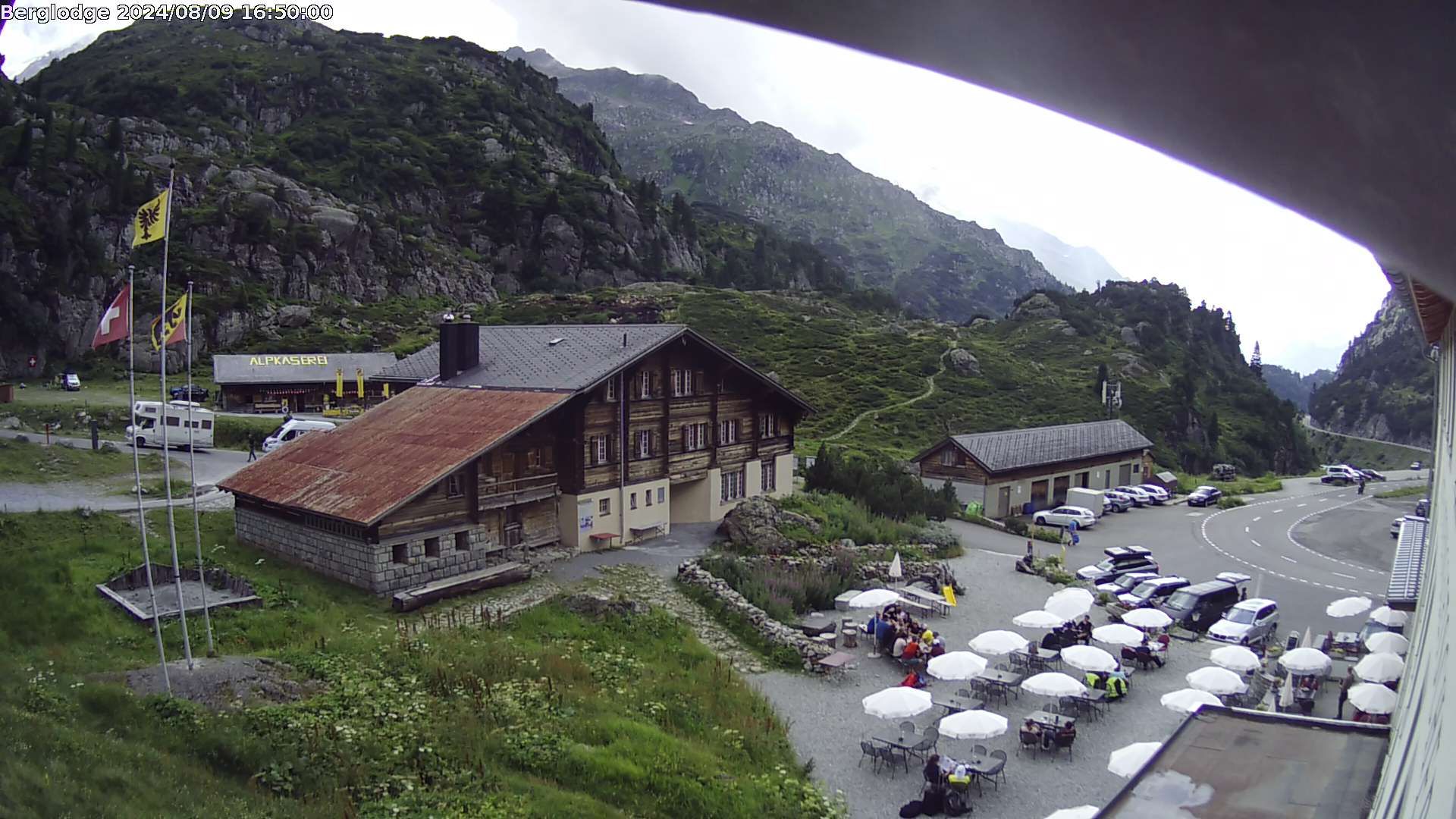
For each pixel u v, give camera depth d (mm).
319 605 26266
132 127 136375
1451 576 11102
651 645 26172
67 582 24578
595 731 19562
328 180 151500
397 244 137750
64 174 104312
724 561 33625
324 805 15438
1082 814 16375
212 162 130625
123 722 16594
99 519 30734
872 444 80250
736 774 19297
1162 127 4172
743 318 119500
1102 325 146875
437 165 171375
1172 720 24375
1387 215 3939
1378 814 10781
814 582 33281
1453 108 2904
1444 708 7996
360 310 116938
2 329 85625
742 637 28328
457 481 30703
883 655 28250
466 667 21547
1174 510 67938
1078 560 47219
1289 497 77250
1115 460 72312
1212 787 12883
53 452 40812
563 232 165375
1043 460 63281
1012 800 19703
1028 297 155875
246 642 22609
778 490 45844
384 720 18422
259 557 30484
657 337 37594
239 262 113812
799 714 23734
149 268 101875
